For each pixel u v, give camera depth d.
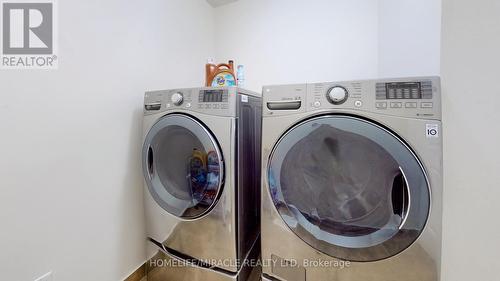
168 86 1.62
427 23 1.07
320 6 1.80
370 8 1.65
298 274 1.01
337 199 0.96
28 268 0.89
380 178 0.87
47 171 0.94
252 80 2.04
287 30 1.91
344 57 1.74
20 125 0.86
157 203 1.27
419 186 0.80
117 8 1.23
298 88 0.95
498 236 0.77
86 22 1.07
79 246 1.06
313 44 1.83
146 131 1.28
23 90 0.87
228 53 2.14
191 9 1.89
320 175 0.98
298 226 0.99
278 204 1.01
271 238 1.05
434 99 0.79
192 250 1.20
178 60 1.73
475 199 0.79
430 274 0.81
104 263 1.18
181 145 1.25
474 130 0.77
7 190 0.83
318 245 0.96
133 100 1.33
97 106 1.13
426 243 0.81
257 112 1.34
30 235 0.89
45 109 0.93
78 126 1.04
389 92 0.83
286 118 0.97
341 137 0.90
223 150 1.07
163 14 1.57
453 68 0.79
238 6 2.09
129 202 1.31
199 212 1.15
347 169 0.93
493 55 0.74
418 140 0.80
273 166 1.00
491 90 0.75
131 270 1.33
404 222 0.82
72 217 1.03
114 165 1.22
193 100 1.14
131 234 1.33
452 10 0.78
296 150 0.98
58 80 0.97
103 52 1.15
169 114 1.20
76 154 1.04
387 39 1.49
